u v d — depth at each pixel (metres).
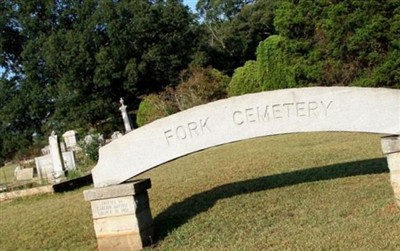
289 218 6.96
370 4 24.42
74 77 44.56
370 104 6.14
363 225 6.11
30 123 47.28
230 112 6.51
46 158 17.80
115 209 6.66
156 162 6.72
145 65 44.94
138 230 6.60
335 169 9.19
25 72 46.91
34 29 47.09
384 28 24.23
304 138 15.73
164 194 9.33
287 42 28.19
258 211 7.36
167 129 6.68
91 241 7.54
